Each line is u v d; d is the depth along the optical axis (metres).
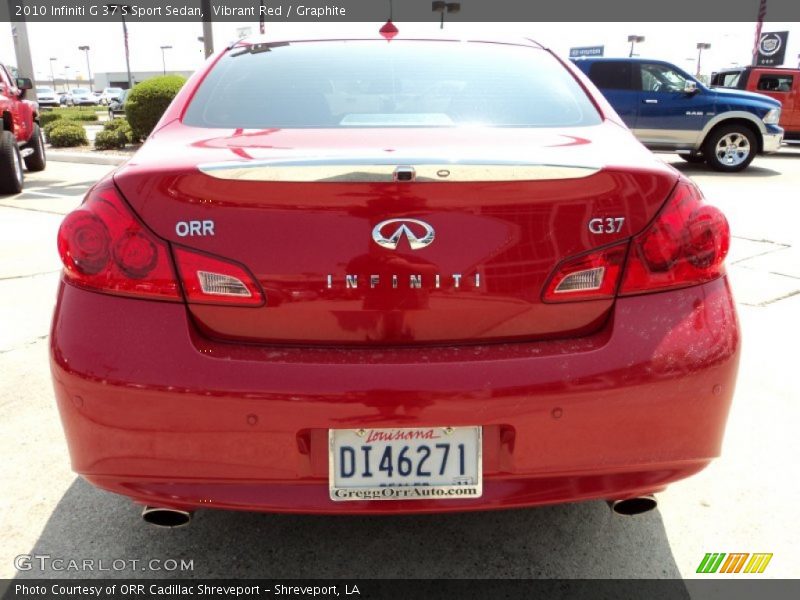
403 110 2.11
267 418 1.58
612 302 1.68
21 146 11.10
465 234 1.63
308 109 2.11
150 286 1.63
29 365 3.40
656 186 1.69
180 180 1.62
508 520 2.27
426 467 1.64
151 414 1.60
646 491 1.73
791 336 3.81
